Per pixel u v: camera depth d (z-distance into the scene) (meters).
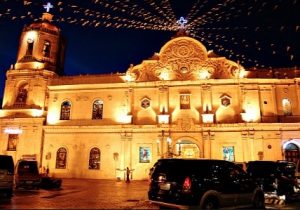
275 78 35.47
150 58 37.72
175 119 35.59
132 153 35.03
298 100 34.78
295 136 33.34
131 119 36.12
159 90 36.34
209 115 34.75
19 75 38.81
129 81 37.22
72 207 13.52
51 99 38.50
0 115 38.16
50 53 40.31
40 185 22.83
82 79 38.97
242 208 12.30
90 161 35.84
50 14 42.09
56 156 36.59
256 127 33.75
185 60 36.81
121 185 27.41
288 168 17.08
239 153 33.34
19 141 36.81
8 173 17.38
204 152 33.59
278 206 14.67
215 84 35.88
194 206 10.63
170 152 33.91
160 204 11.30
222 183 11.68
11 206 13.47
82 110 37.72
